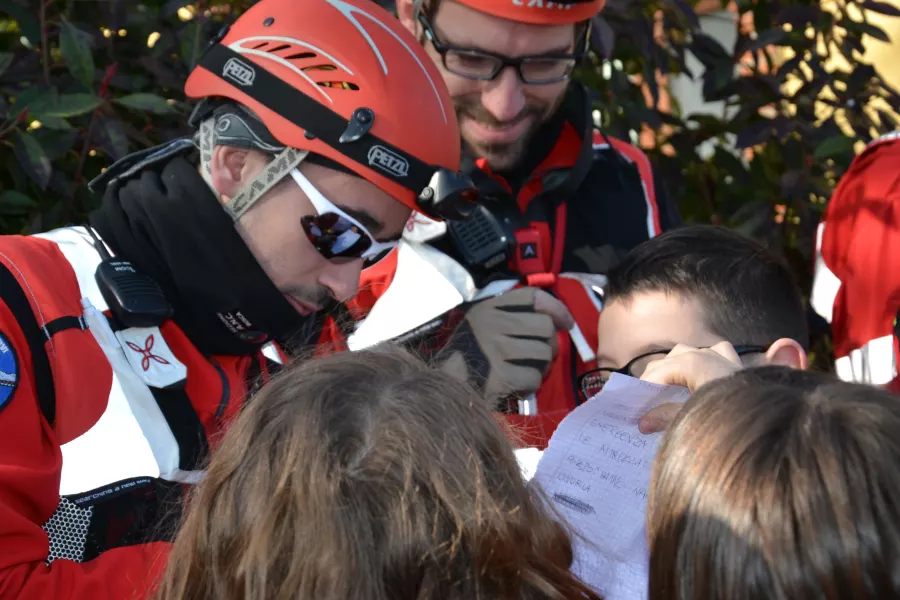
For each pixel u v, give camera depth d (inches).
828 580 28.3
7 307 45.0
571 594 32.4
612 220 76.1
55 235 51.2
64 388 45.8
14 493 41.8
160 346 49.9
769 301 57.1
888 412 30.2
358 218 52.3
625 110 96.0
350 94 50.6
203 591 33.4
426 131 51.9
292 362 52.3
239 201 51.6
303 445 32.0
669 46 105.3
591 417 39.0
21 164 73.7
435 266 66.4
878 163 74.2
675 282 56.5
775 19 98.7
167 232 50.3
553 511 35.9
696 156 104.3
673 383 42.4
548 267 73.8
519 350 62.2
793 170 98.0
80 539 45.9
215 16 93.9
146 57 82.2
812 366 92.6
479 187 70.9
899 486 28.6
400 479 30.9
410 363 36.4
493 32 66.0
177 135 84.6
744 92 101.8
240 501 33.1
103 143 77.5
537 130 72.6
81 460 46.1
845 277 74.8
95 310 48.2
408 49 53.6
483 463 32.6
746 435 30.5
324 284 53.5
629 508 38.9
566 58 68.5
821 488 28.8
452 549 30.0
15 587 40.5
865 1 101.4
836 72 102.3
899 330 71.1
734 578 29.3
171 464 47.6
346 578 29.7
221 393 53.0
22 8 79.8
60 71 84.1
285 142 50.2
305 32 51.9
